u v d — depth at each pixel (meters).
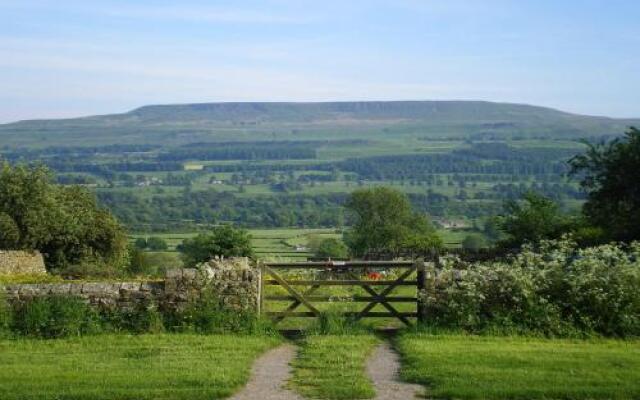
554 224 39.62
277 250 89.81
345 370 11.73
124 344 13.64
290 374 11.64
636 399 10.02
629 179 33.00
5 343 13.72
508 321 14.36
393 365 12.23
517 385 10.59
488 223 84.81
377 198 82.44
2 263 29.86
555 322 14.25
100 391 10.44
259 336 14.35
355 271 26.62
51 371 11.64
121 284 14.95
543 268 15.34
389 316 15.17
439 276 15.02
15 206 37.50
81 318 14.48
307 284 15.43
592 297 14.41
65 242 39.03
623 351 12.83
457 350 12.83
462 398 10.17
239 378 11.14
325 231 119.00
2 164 38.41
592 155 34.56
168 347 13.31
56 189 40.59
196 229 117.25
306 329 14.88
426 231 83.31
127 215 126.81
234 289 14.91
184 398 10.25
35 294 14.70
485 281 14.77
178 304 14.83
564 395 10.17
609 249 15.21
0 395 10.26
